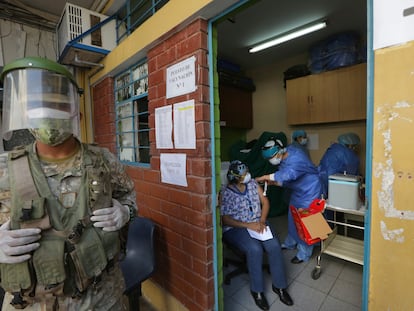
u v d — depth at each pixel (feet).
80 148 2.72
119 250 2.80
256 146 11.99
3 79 2.32
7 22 7.41
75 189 2.50
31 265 2.16
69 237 2.25
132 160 6.74
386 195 2.36
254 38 9.75
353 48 9.55
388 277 2.40
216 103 4.38
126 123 6.90
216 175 4.42
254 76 14.05
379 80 2.33
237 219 6.44
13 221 2.14
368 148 2.45
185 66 4.34
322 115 10.69
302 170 7.41
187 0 3.97
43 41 8.07
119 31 7.38
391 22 2.22
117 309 2.87
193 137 4.33
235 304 5.83
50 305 2.32
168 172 5.03
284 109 12.85
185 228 4.76
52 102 2.25
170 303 5.44
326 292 6.14
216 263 4.51
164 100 4.95
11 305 2.43
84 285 2.36
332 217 8.02
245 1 3.47
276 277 5.90
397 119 2.24
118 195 3.31
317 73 10.70
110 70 6.84
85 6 7.88
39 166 2.40
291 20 8.35
